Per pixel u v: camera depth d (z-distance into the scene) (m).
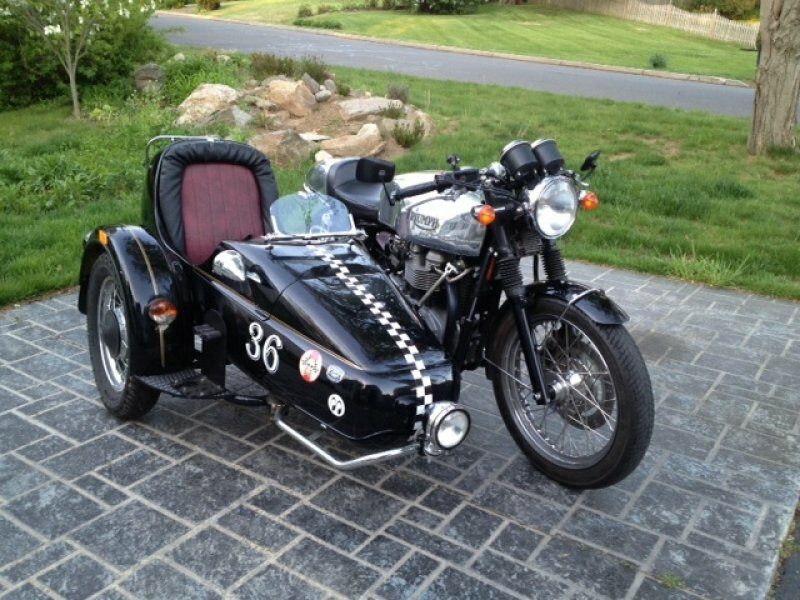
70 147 10.31
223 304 3.65
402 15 34.59
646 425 3.19
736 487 3.62
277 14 34.97
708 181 9.44
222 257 3.61
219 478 3.51
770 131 10.91
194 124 10.89
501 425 4.15
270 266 3.54
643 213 8.47
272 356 3.42
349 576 2.91
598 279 6.77
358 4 38.25
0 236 6.74
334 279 3.54
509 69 19.91
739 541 3.22
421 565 2.99
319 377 3.22
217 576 2.88
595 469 3.36
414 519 3.28
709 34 33.09
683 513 3.40
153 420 4.02
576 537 3.21
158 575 2.88
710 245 7.35
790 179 9.99
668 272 6.92
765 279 6.66
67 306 5.55
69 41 11.88
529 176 3.34
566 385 3.43
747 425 4.23
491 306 3.76
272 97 11.89
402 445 3.24
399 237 3.87
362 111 11.54
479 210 3.20
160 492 3.38
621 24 34.97
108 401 4.00
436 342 3.40
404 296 3.64
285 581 2.88
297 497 3.39
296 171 9.55
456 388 3.29
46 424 3.93
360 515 3.29
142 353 3.68
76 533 3.09
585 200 3.40
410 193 3.50
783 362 5.07
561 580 2.95
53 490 3.37
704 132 12.05
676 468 3.77
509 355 3.70
